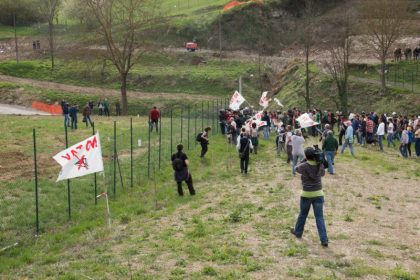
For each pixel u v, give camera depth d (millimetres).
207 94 58688
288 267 9672
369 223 13391
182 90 59875
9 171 19750
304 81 52719
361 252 10727
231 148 27969
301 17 75312
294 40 72188
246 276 9164
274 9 76188
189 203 16203
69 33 80000
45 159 22328
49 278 9766
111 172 20219
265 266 9711
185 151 25516
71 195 16953
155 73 63000
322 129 33562
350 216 14070
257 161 24625
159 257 10586
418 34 64250
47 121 36375
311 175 10883
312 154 10852
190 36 75062
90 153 13430
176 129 33188
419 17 69250
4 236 13094
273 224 13000
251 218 13750
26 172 19656
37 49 72812
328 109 47656
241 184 19172
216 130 34188
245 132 21656
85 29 63406
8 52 72812
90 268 10094
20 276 10125
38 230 13523
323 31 64812
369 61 56031
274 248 10930
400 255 10672
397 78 51469
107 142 26922
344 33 58156
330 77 51281
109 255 10992
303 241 11445
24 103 53625
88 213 15211
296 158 20797
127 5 53719
